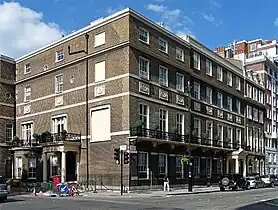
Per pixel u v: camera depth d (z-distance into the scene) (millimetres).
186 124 43188
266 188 48812
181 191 36188
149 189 36312
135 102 35938
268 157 69812
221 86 52781
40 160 41844
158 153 38281
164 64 40594
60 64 42875
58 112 42469
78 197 30297
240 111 59188
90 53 39375
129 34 36000
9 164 46469
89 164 37969
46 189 37656
